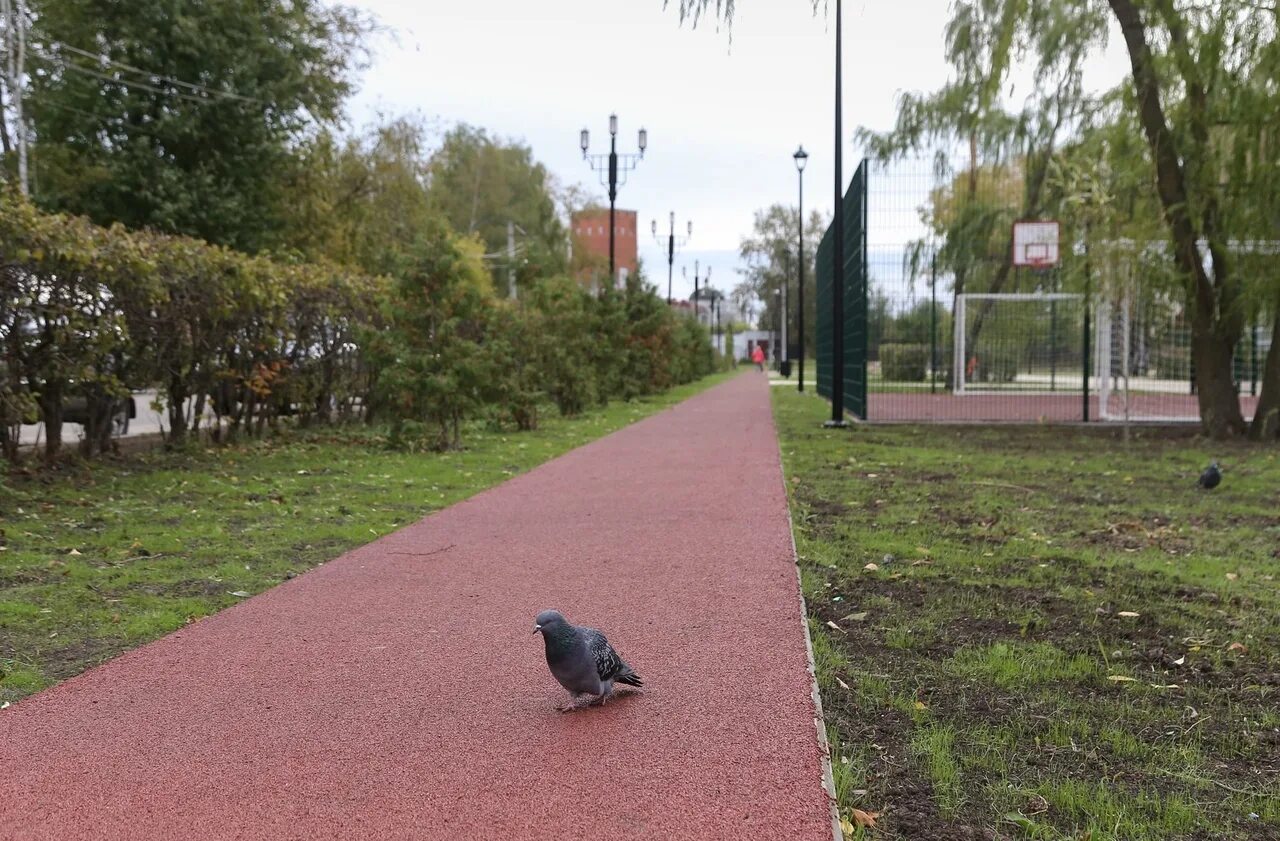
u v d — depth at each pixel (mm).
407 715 4141
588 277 72375
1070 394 25703
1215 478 10344
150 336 11828
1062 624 5461
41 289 10062
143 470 11727
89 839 3121
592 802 3340
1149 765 3668
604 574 6625
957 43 17297
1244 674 4645
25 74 24578
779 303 88625
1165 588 6188
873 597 6000
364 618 5605
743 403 27781
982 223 28906
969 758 3703
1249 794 3441
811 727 3967
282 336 14656
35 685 4535
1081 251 16406
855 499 9750
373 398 17766
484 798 3375
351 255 31422
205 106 25094
